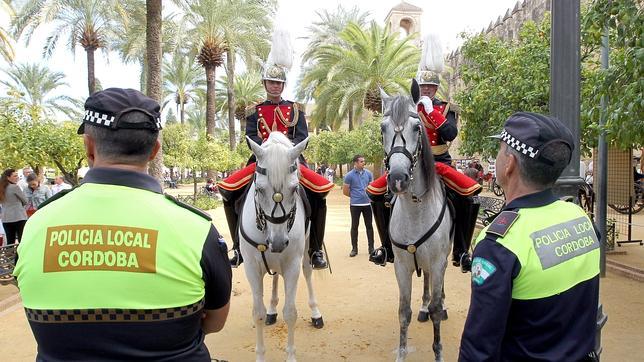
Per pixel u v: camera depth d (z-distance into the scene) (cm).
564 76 338
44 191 1047
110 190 165
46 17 1744
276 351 507
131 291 157
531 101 984
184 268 164
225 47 2458
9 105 1073
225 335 555
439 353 438
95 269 157
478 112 1134
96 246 158
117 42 2423
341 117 2716
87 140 174
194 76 3944
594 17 516
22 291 161
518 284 182
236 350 512
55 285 156
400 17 4375
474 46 1220
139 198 167
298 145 394
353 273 851
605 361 470
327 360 481
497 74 1117
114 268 157
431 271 432
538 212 195
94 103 168
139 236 161
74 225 160
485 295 180
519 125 202
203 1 2311
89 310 154
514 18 2394
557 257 187
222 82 3738
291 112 498
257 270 442
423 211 414
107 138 167
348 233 1332
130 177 168
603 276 795
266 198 389
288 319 442
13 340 550
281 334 554
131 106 169
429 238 420
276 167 384
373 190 473
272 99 505
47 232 161
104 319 155
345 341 531
